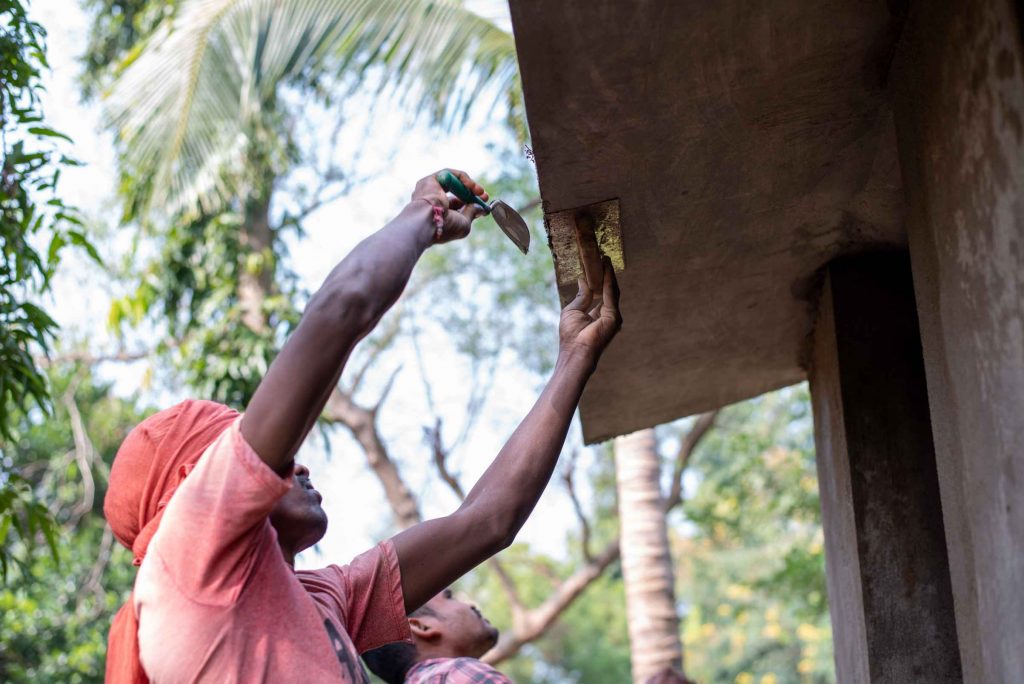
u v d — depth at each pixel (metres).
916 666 3.02
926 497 3.15
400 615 2.09
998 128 1.94
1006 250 1.94
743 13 2.22
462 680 3.10
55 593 11.34
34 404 10.81
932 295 2.35
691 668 20.44
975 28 2.01
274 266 10.08
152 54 7.93
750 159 2.70
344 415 11.77
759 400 14.20
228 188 9.32
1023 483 1.92
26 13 3.73
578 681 22.14
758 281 3.38
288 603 1.75
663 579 9.05
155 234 9.88
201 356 9.50
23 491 4.45
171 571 1.69
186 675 1.65
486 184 12.14
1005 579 2.01
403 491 11.66
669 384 4.01
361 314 1.75
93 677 11.17
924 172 2.33
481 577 20.73
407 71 7.20
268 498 1.67
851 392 3.24
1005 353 1.97
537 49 2.25
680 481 11.67
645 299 3.35
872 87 2.51
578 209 2.75
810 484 13.39
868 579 3.11
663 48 2.27
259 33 7.45
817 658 17.23
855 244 3.24
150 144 8.08
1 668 10.80
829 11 2.27
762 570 18.81
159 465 1.86
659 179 2.69
